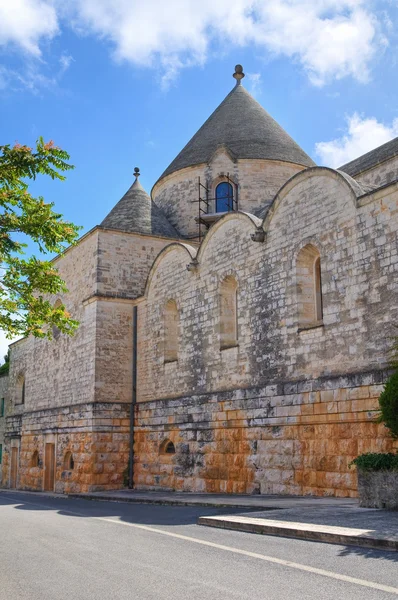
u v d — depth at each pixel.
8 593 7.86
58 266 35.50
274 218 22.47
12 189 13.04
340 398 18.61
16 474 41.22
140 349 30.53
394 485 13.60
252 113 36.62
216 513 16.44
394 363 15.61
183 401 26.36
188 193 35.16
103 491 28.95
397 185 17.58
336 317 19.22
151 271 30.11
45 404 35.66
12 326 14.37
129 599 7.32
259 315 22.61
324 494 18.78
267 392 21.59
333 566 8.55
